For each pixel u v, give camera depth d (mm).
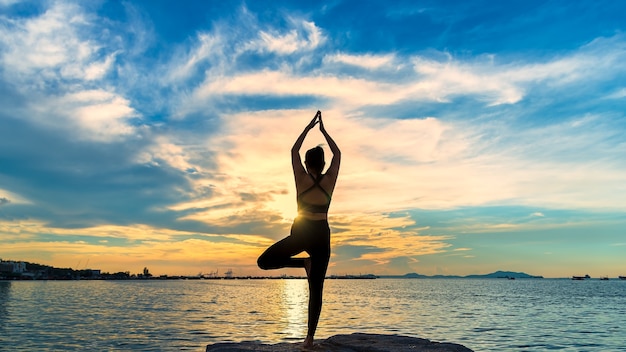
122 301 64812
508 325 33312
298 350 5500
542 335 27656
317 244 5180
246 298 75938
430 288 148750
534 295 91938
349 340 6355
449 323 33969
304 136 5492
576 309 51969
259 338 24234
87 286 159625
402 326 31422
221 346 5969
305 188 5215
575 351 21734
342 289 137375
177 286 167250
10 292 99438
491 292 110500
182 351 20453
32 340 24453
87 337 25281
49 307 51844
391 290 126125
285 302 63094
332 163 5383
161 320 35219
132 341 23625
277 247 5258
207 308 49750
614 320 38500
